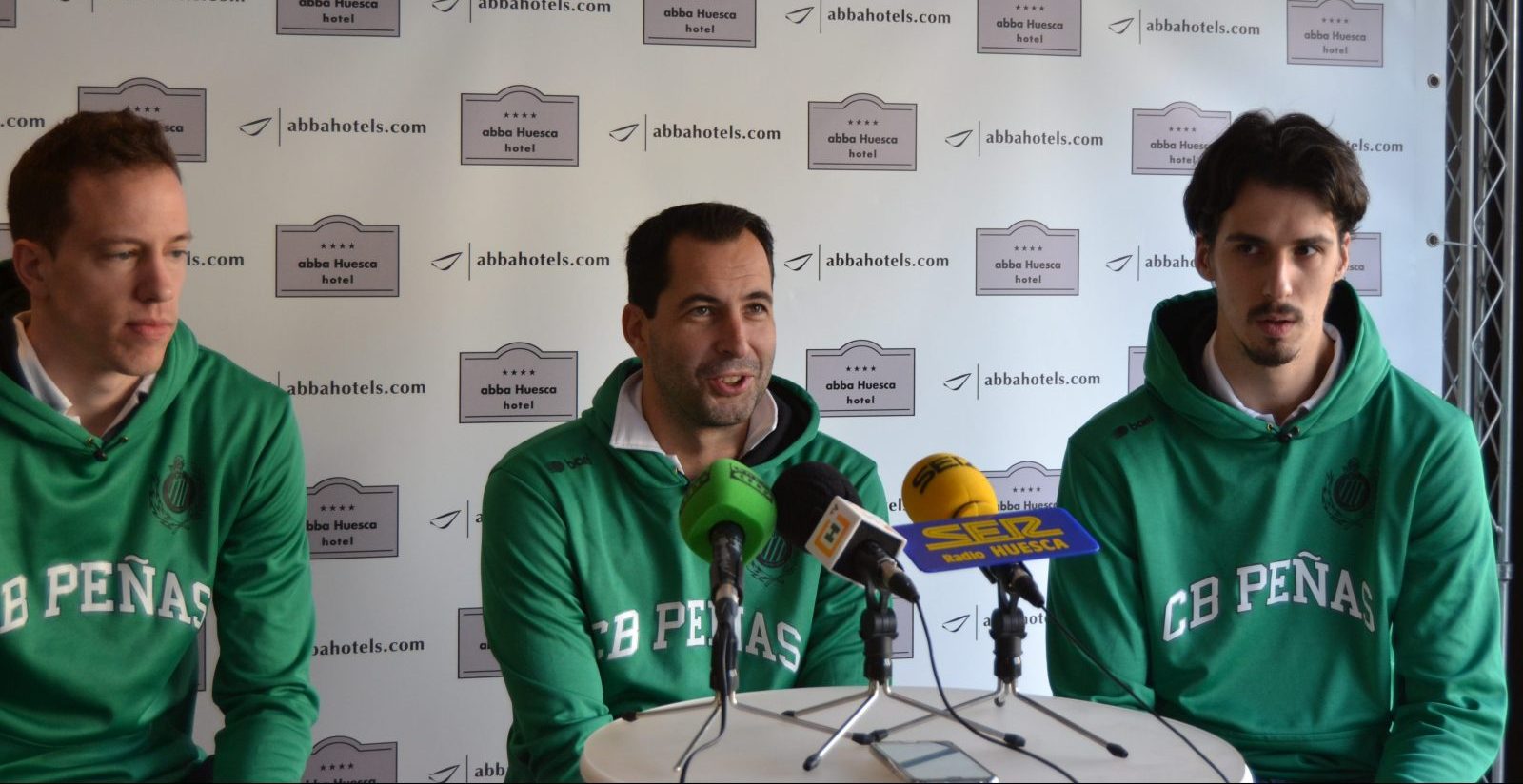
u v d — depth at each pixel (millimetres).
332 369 2750
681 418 2254
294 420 2309
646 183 2852
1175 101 3055
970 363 2992
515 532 2201
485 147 2793
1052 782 1450
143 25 2656
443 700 2828
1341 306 2354
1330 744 2230
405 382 2781
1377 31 3117
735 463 1756
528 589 2180
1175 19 3047
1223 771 1529
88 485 2100
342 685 2783
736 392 2188
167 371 2152
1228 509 2297
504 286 2811
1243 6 3072
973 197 2979
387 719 2803
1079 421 3045
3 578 2031
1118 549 2297
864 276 2939
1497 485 3057
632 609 2238
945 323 2979
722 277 2162
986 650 3039
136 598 2125
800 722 1688
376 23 2740
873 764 1514
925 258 2963
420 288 2777
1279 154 2145
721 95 2871
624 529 2254
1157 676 2309
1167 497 2309
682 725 1682
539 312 2826
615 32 2826
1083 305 3037
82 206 1959
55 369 2104
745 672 2254
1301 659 2273
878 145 2934
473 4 2775
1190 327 2426
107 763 2094
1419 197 3133
